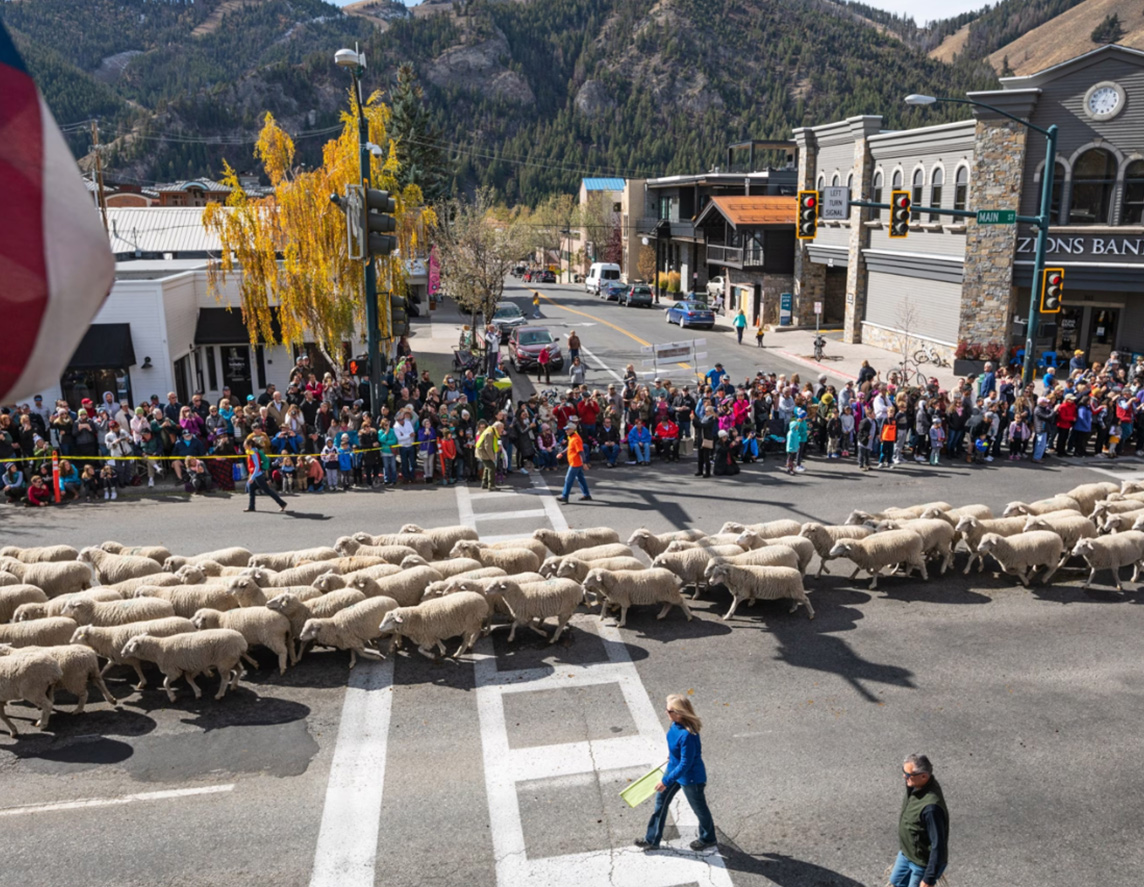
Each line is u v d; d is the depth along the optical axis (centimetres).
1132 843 815
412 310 5438
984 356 3145
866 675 1135
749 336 4469
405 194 2878
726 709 1055
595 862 795
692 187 6300
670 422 2292
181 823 852
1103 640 1231
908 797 702
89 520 1823
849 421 2267
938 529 1443
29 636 1100
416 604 1260
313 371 3097
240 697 1108
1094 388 2247
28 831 841
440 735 1007
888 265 3759
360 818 858
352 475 2092
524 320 4881
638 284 6109
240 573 1320
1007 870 779
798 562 1389
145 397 2541
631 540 1431
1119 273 2878
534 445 2208
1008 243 3039
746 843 818
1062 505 1628
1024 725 1013
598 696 1091
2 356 294
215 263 2864
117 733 1024
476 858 801
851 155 4041
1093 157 2902
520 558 1366
